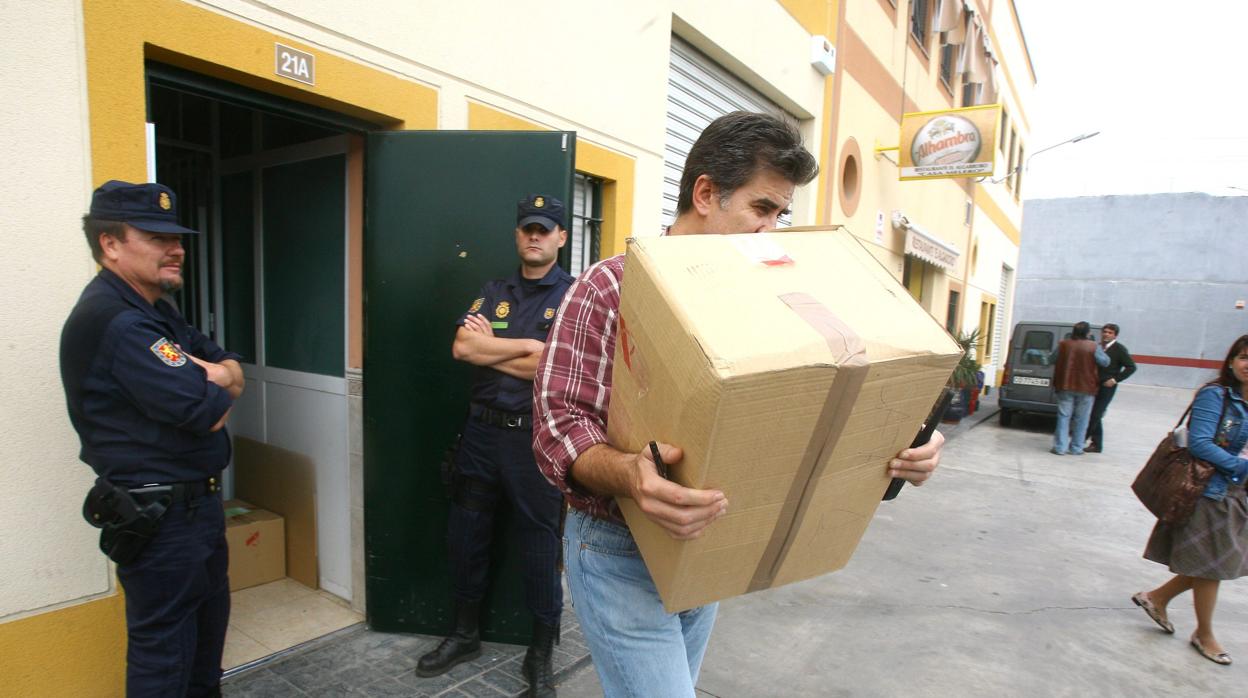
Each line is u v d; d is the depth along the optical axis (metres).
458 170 2.64
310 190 2.99
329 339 2.98
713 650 3.06
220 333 3.52
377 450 2.73
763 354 0.83
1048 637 3.36
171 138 3.41
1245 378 3.12
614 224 3.93
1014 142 17.69
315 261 3.01
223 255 3.47
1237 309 20.03
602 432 1.15
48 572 1.90
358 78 2.48
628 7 3.86
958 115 7.35
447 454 2.62
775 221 1.32
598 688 2.59
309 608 3.00
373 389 2.70
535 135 2.63
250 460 3.44
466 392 2.68
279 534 3.25
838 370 0.86
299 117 2.47
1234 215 19.98
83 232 1.84
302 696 2.38
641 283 0.98
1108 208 21.59
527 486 2.46
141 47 1.93
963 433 10.04
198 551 1.76
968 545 4.73
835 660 3.01
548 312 2.48
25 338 1.80
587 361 1.18
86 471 1.94
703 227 1.30
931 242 10.38
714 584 1.08
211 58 2.06
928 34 9.88
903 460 1.13
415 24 2.68
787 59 5.87
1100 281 21.84
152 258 1.69
